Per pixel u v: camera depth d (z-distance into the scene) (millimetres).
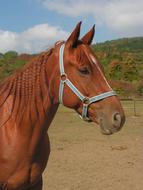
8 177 3527
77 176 8023
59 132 15625
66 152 10883
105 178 7879
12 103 3643
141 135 14711
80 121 20344
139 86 42719
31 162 3570
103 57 55594
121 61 52375
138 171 8555
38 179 3699
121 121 3277
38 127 3584
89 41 3516
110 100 3328
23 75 3652
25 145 3512
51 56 3564
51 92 3576
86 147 11805
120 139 13625
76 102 3432
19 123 3547
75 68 3396
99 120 3344
